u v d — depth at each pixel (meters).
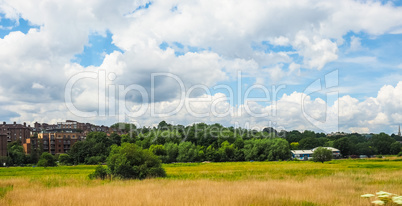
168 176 50.72
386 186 29.62
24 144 150.88
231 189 27.53
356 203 20.19
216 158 135.00
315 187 29.06
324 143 192.50
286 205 19.91
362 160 108.44
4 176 54.94
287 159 137.88
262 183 33.12
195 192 25.28
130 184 35.72
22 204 20.69
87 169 76.19
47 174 59.53
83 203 20.36
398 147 183.00
